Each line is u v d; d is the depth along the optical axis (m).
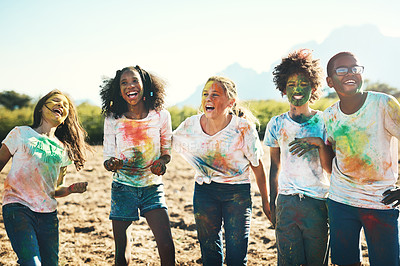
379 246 4.07
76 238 6.63
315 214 4.36
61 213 7.93
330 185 4.34
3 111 23.61
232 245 4.49
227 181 4.62
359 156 4.12
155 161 4.54
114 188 4.66
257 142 4.70
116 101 4.73
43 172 4.29
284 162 4.62
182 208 8.09
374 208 4.06
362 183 4.12
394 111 4.00
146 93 4.77
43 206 4.29
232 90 4.68
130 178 4.64
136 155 4.66
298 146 4.40
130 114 4.74
